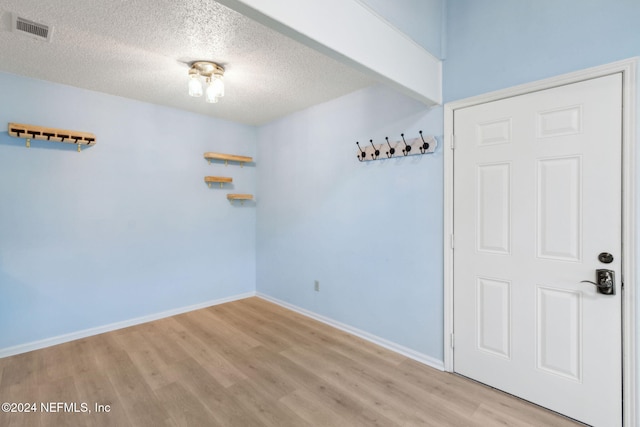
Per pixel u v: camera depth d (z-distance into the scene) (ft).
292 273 11.94
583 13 5.53
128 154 10.29
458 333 7.27
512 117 6.35
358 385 6.93
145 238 10.70
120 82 8.97
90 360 8.02
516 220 6.34
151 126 10.76
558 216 5.83
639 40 5.03
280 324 10.52
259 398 6.48
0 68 8.02
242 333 9.75
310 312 11.20
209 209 12.33
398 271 8.45
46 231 8.88
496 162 6.58
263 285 13.43
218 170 12.58
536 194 6.07
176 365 7.78
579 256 5.63
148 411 6.06
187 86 9.25
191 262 11.86
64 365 7.77
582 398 5.64
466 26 7.04
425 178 7.81
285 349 8.66
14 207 8.41
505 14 6.44
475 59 6.89
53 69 8.11
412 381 7.08
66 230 9.20
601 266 5.41
